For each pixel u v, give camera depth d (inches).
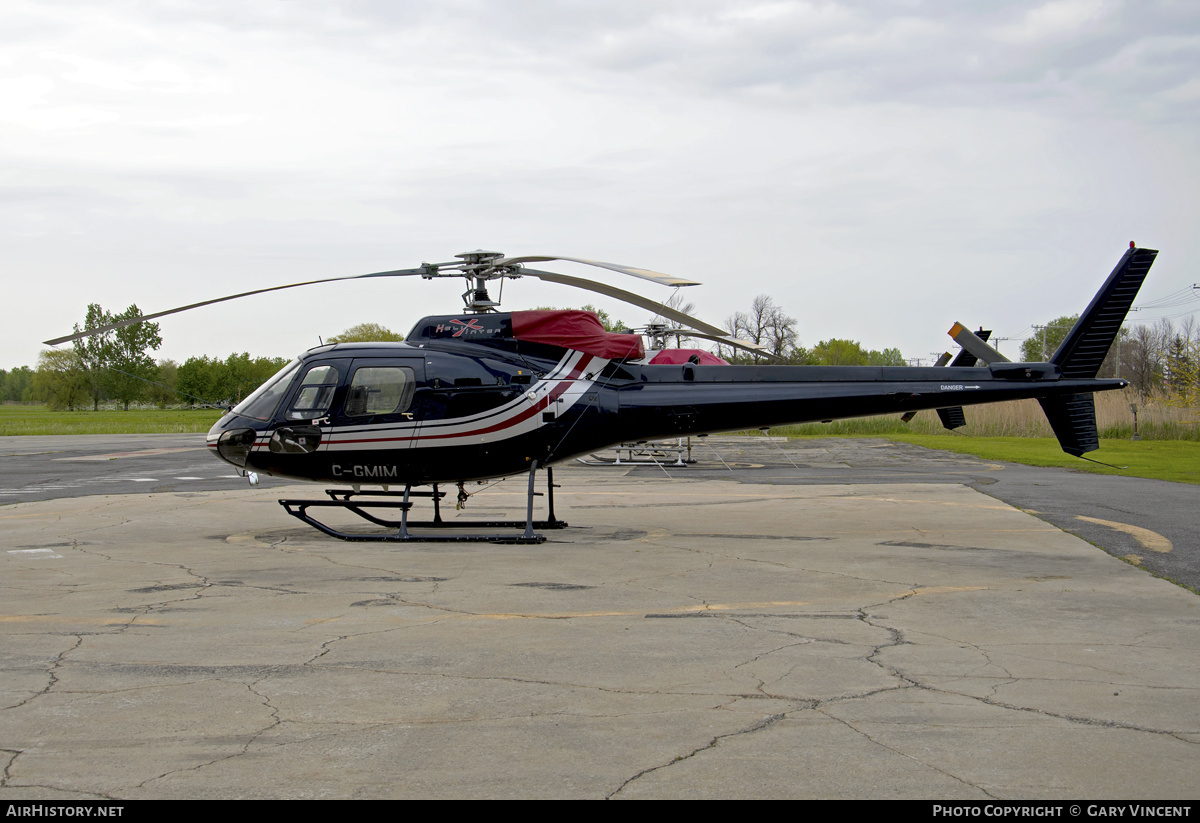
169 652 223.3
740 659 217.5
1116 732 169.0
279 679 201.3
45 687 195.2
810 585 309.9
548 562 355.9
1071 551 378.3
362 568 342.3
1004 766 153.1
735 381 428.5
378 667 210.5
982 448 1120.8
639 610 271.3
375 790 143.8
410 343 422.6
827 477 753.6
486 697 188.9
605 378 425.4
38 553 378.0
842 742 163.5
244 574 329.7
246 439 415.8
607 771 150.9
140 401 4370.1
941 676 203.5
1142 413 1295.5
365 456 410.0
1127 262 421.7
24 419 2847.0
